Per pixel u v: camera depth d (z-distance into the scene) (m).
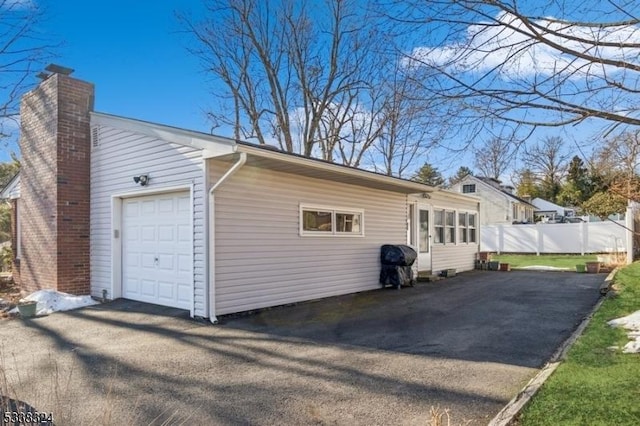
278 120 20.73
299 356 5.65
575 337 6.12
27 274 10.73
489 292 11.08
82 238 9.97
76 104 9.98
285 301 9.17
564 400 3.81
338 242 10.71
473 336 6.57
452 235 16.44
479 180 32.94
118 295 9.55
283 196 9.22
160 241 8.76
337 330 7.08
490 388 4.41
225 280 7.95
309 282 9.81
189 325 7.36
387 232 12.52
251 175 8.52
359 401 4.14
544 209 39.31
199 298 7.79
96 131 10.02
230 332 6.93
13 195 13.31
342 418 3.78
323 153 20.91
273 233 8.96
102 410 3.99
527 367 5.07
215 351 5.90
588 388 4.06
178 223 8.40
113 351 5.92
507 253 26.12
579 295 10.41
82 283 9.89
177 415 3.88
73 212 9.84
